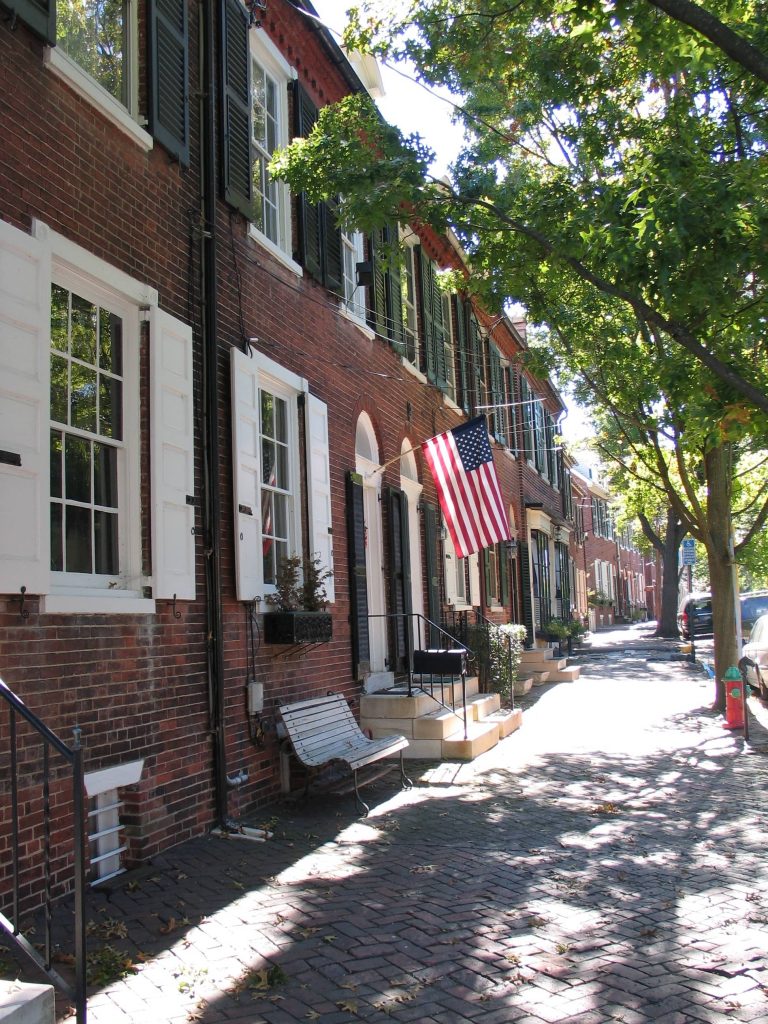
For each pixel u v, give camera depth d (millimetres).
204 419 7469
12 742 3832
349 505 10680
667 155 6535
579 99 8984
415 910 5332
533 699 16500
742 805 8109
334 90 11367
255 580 8062
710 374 7156
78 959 3555
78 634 5617
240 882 5801
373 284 12320
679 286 6504
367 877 5980
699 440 10078
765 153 7699
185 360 7090
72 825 5430
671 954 4723
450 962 4578
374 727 10617
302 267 9922
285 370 9133
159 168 7062
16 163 5371
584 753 10820
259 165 9500
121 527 6379
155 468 6562
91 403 6172
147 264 6793
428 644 13516
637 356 12984
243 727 7773
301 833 7148
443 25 8398
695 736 11906
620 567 64938
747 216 6219
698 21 5129
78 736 3738
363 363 11812
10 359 5145
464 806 8141
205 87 7945
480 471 11422
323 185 8148
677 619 37000
